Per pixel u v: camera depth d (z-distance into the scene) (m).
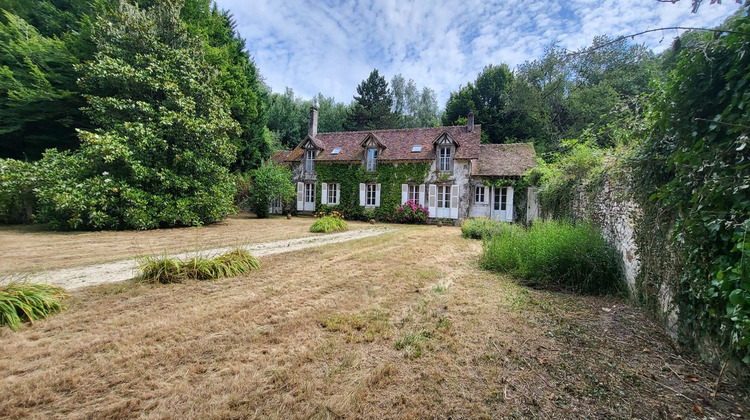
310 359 2.30
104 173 9.17
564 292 4.13
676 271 2.66
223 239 8.44
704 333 2.32
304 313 3.21
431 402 1.85
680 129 2.56
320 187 19.14
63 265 5.10
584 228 4.88
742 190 1.82
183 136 10.92
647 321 3.15
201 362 2.24
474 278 4.78
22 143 14.38
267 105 28.58
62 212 8.95
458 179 16.14
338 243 7.99
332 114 36.00
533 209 12.80
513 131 24.05
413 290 4.10
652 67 3.21
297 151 20.89
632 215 3.67
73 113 13.67
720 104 2.24
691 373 2.19
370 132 19.78
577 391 1.99
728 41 1.96
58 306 3.18
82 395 1.84
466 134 17.22
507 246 5.47
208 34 18.28
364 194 18.00
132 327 2.81
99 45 10.77
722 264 1.98
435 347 2.54
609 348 2.58
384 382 2.04
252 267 5.08
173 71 11.23
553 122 16.03
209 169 11.68
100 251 6.32
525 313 3.36
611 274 4.12
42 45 12.95
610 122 4.19
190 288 4.01
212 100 12.13
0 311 2.75
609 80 12.20
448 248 7.59
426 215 16.42
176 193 11.23
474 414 1.75
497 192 15.87
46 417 1.64
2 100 12.76
